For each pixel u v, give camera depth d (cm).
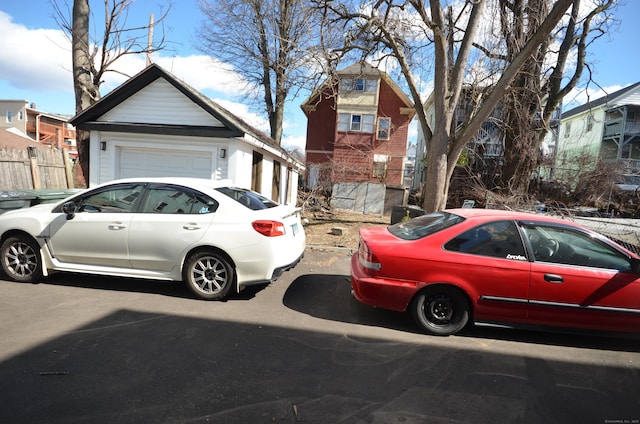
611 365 357
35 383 275
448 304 403
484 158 2088
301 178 2827
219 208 469
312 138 2867
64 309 415
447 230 411
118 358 317
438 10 917
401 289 400
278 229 468
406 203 1945
